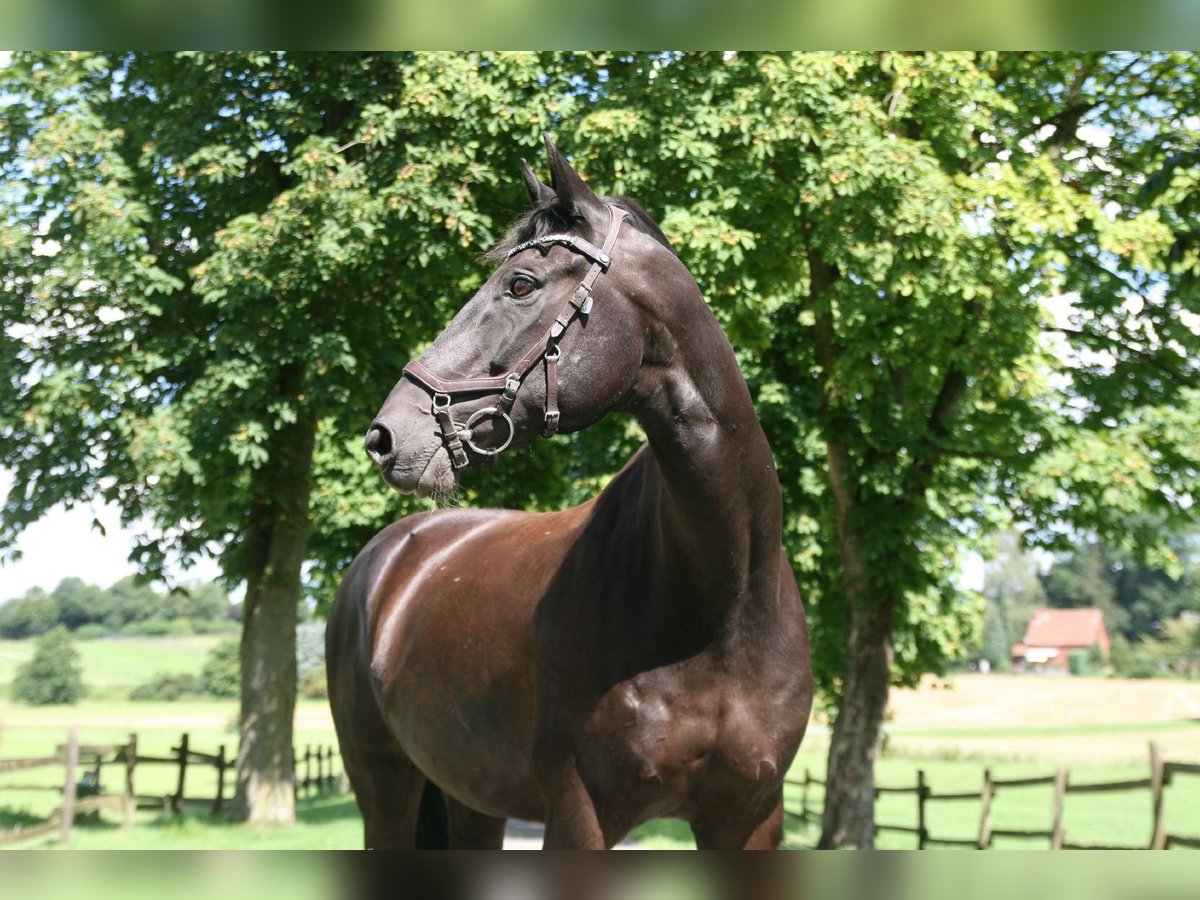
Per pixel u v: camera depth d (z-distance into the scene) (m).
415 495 2.68
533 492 13.41
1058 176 10.95
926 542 13.95
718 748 2.90
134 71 12.12
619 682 2.88
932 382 11.88
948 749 31.22
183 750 15.24
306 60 11.24
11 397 11.40
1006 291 10.41
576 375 2.70
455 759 3.54
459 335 2.76
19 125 11.36
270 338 11.07
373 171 10.91
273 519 13.24
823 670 15.27
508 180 11.22
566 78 10.99
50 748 26.59
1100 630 89.62
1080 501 11.21
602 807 2.90
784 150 10.62
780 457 13.27
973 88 10.62
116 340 11.45
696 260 9.84
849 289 10.31
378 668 4.01
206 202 12.10
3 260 11.11
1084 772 24.55
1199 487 10.70
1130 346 12.23
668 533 2.84
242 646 13.62
